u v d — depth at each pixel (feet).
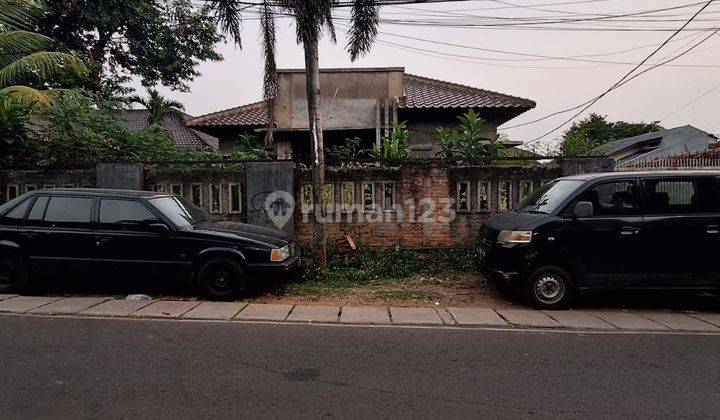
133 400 11.35
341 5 26.35
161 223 21.89
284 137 47.21
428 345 15.93
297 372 13.29
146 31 64.80
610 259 20.49
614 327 18.29
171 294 23.20
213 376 12.91
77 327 17.44
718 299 22.82
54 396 11.53
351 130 46.44
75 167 31.55
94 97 39.42
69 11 57.21
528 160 30.73
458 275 27.66
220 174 30.91
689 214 20.54
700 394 12.07
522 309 21.04
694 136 102.12
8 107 30.91
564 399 11.70
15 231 22.20
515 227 21.15
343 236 30.50
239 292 22.06
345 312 20.24
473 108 44.62
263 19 26.14
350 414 10.78
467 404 11.37
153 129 37.06
